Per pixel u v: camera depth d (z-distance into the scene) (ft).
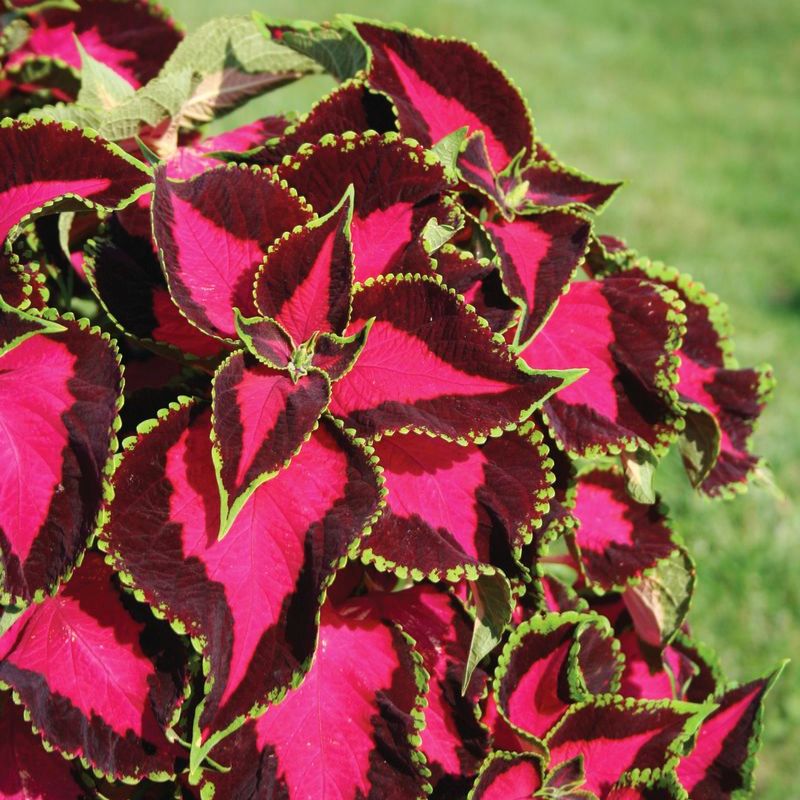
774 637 5.54
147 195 2.62
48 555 2.35
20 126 2.44
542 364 2.64
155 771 2.42
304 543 2.39
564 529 2.58
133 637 2.46
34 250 2.77
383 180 2.56
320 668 2.50
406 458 2.51
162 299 2.56
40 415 2.39
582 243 2.64
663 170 12.44
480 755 2.56
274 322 2.47
